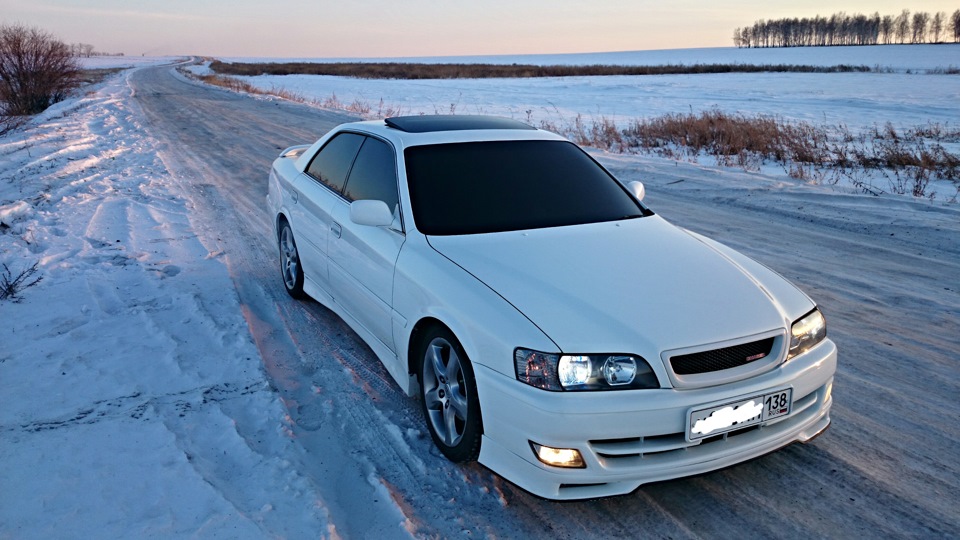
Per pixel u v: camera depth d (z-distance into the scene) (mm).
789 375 2787
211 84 42562
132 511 2639
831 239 6852
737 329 2746
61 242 6574
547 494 2623
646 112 24656
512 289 2906
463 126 4332
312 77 62750
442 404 3201
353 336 4625
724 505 2850
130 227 7246
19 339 4352
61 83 24938
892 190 9398
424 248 3354
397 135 4121
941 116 21844
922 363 4109
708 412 2611
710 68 68312
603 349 2576
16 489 2773
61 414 3420
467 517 2766
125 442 3160
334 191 4520
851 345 4383
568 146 4316
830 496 2887
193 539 2475
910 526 2682
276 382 3910
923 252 6324
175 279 5652
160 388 3742
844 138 16109
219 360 4113
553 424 2537
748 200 8594
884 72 55656
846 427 3426
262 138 15453
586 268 3102
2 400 3553
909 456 3158
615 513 2811
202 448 3143
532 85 46531
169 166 11508
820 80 45938
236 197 9102
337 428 3438
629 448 2572
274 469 2975
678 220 7711
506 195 3754
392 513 2756
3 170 10625
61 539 2469
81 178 10031
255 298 5355
